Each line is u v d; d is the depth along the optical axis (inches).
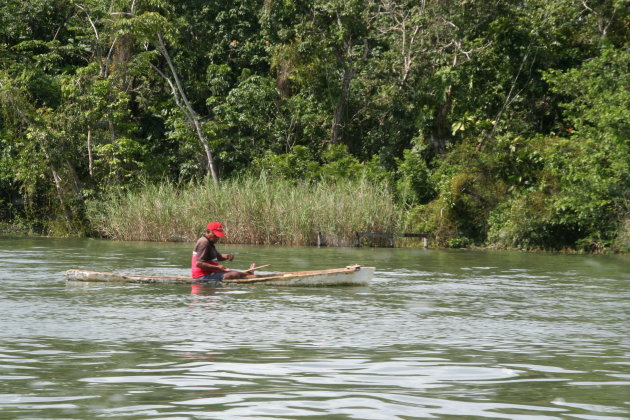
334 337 753.6
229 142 3378.4
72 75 3326.8
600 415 470.0
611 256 2209.6
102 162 3122.5
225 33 3612.2
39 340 728.3
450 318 891.4
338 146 3161.9
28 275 1359.5
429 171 2925.7
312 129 3408.0
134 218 2682.1
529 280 1380.4
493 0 2972.4
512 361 639.8
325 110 3398.1
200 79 3683.6
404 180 2930.6
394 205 2615.7
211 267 1228.5
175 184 3425.2
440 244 2689.5
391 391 528.7
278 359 640.4
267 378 568.7
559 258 2062.0
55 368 602.9
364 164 3161.9
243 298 1060.5
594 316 919.7
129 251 2041.1
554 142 2640.3
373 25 3304.6
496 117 3006.9
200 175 3408.0
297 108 3403.1
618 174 2342.5
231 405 489.1
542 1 3034.0
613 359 652.1
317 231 2508.6
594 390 536.4
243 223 2532.0
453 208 2719.0
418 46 3117.6
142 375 577.6
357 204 2546.8
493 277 1430.9
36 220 3085.6
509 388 541.0
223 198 2576.3
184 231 2620.6
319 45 3213.6
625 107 2356.1
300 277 1221.7
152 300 1030.4
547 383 557.9
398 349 690.8
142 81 3607.3
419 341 733.9
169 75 3622.0
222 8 3622.0
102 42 3393.2
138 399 505.4
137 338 740.0
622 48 2805.1
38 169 3019.2
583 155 2488.9
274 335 761.6
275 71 3634.4
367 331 791.1
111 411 475.2
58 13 3676.2
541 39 2928.2
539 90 2945.4
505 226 2568.9
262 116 3447.3
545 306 1010.7
